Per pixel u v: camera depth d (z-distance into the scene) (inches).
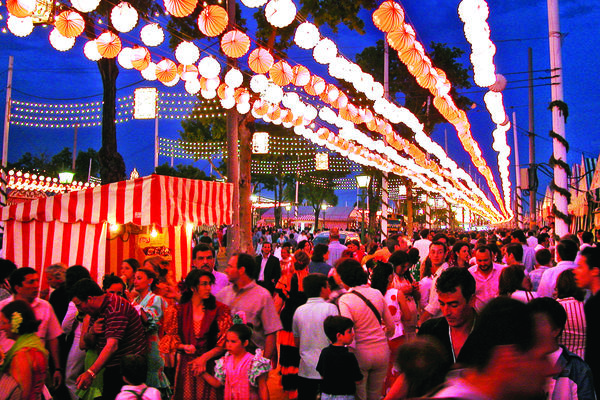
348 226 2687.0
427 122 1018.7
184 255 419.2
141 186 344.5
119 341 198.2
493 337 74.0
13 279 209.3
